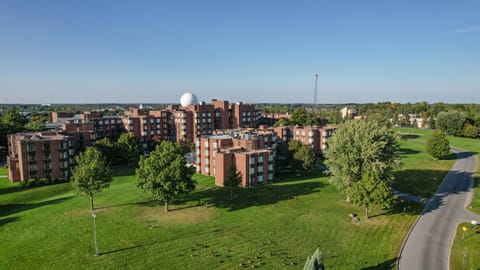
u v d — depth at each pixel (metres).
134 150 110.88
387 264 40.84
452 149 128.00
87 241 47.34
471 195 68.44
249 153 79.56
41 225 53.88
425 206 62.09
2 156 120.12
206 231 50.81
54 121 166.25
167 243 46.62
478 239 47.44
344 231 50.88
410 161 105.25
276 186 78.88
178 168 59.44
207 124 158.25
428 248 45.06
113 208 62.16
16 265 40.94
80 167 63.56
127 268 39.91
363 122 65.81
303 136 125.06
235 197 69.19
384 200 53.69
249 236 48.97
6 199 73.25
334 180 65.62
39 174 88.19
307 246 45.72
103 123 143.62
